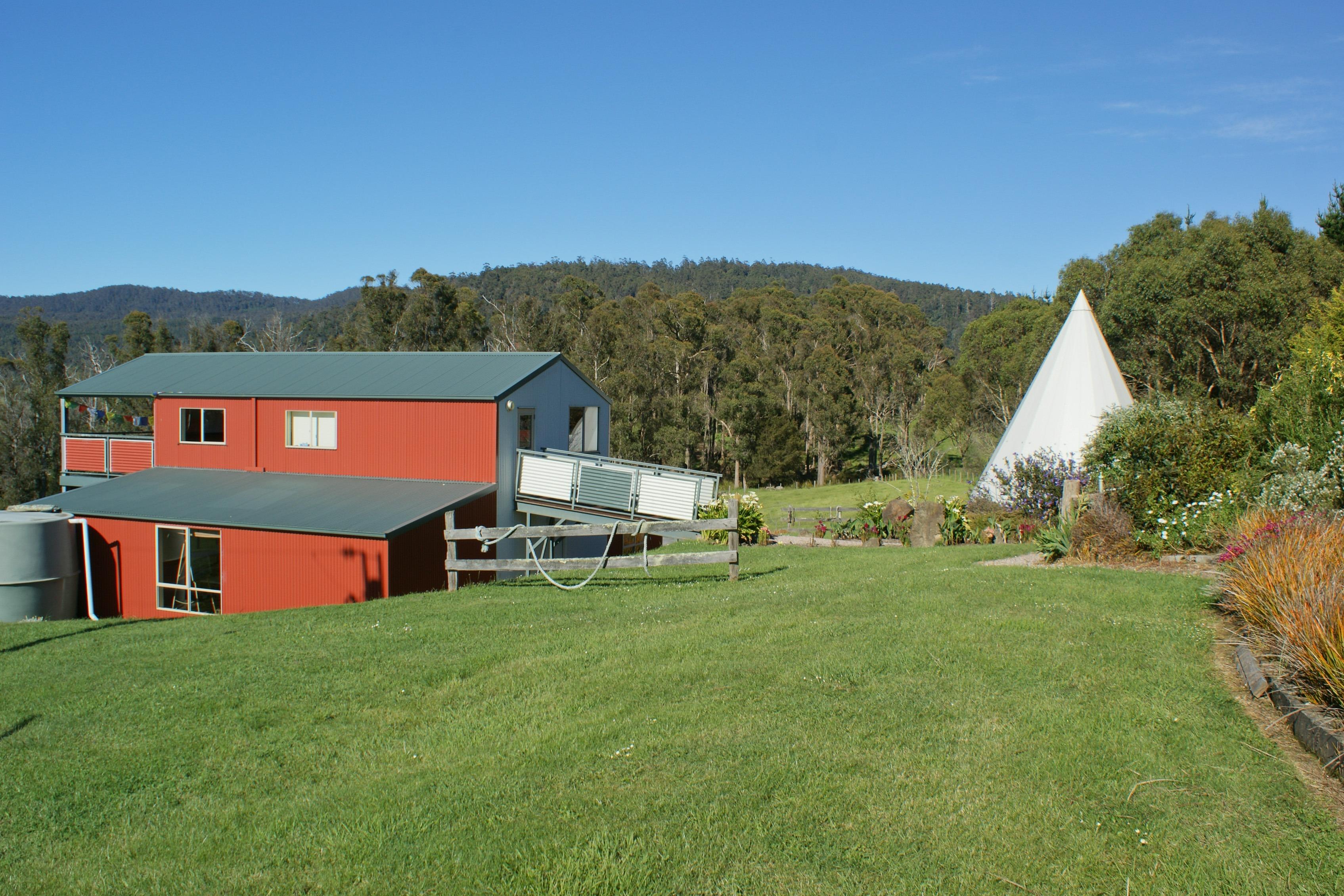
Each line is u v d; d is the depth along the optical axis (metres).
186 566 18.89
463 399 20.75
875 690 6.14
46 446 48.28
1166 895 3.67
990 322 63.16
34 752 5.81
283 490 20.48
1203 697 5.64
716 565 14.05
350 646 8.34
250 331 79.69
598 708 6.12
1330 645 5.07
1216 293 38.62
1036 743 5.14
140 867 4.32
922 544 17.92
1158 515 12.66
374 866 4.20
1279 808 4.25
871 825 4.35
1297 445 12.36
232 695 6.85
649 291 75.56
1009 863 3.98
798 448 59.31
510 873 4.07
